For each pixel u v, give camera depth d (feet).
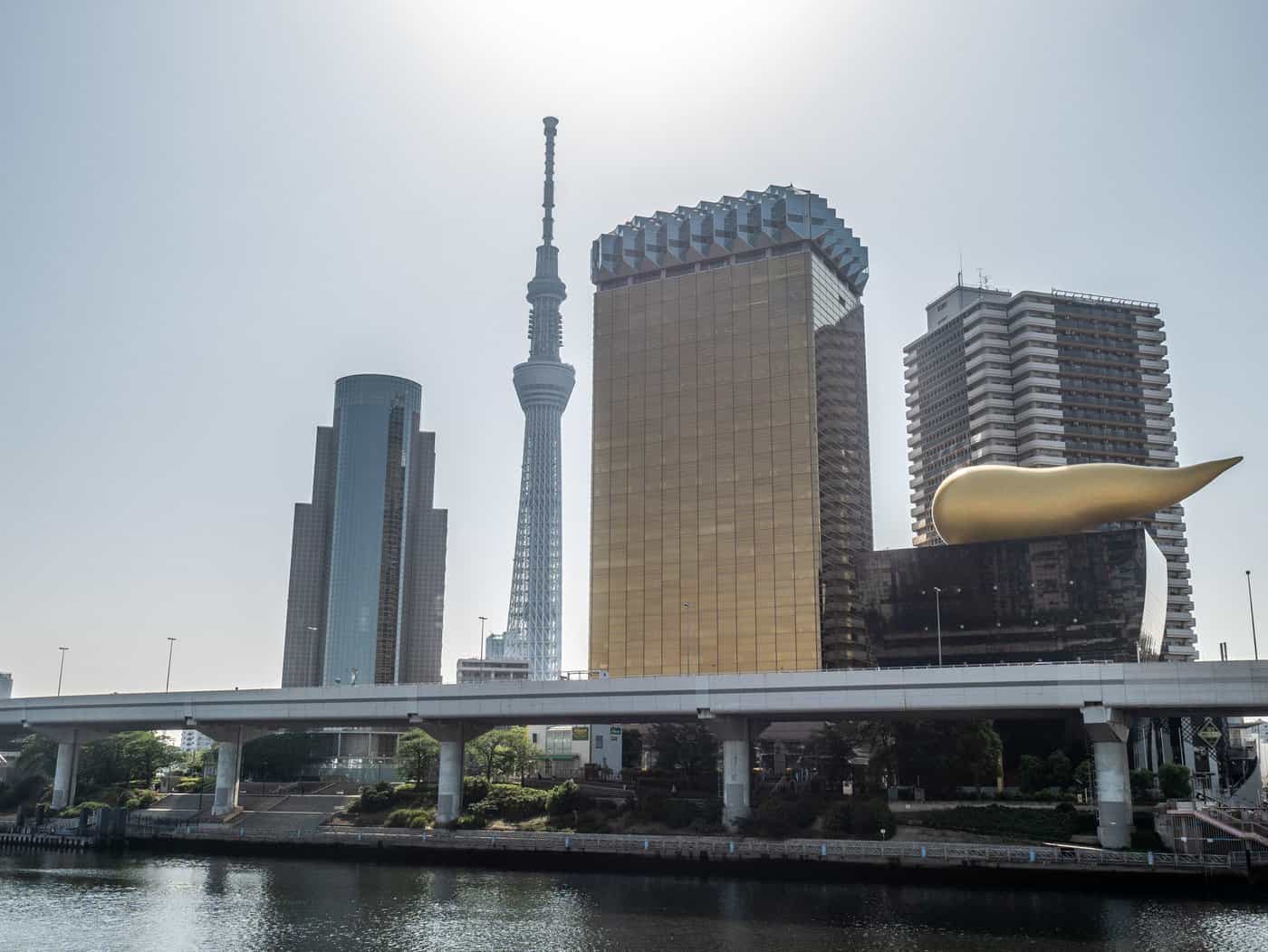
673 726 513.86
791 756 568.00
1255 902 277.23
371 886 325.62
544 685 401.49
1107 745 327.47
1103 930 247.70
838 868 320.70
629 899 298.15
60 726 516.32
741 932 254.47
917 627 507.71
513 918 275.18
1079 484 488.02
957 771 404.36
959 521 504.43
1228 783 486.38
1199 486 470.80
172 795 514.27
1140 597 469.98
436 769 529.86
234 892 317.83
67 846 426.10
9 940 259.60
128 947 252.01
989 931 249.34
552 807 410.11
